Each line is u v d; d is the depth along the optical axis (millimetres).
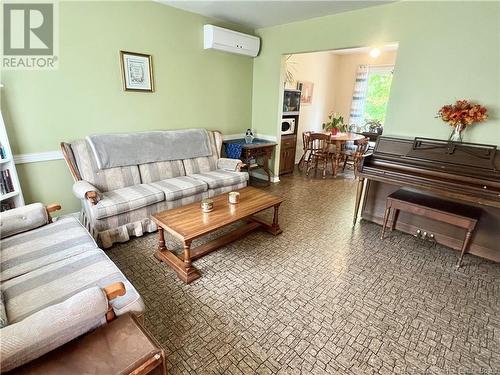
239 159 4039
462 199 2238
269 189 4305
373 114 6566
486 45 2340
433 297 1935
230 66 4094
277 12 3369
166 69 3346
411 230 2846
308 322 1691
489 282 2113
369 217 3146
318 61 6008
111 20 2787
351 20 3211
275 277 2121
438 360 1461
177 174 3303
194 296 1896
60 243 1711
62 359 954
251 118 4715
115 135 2891
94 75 2795
